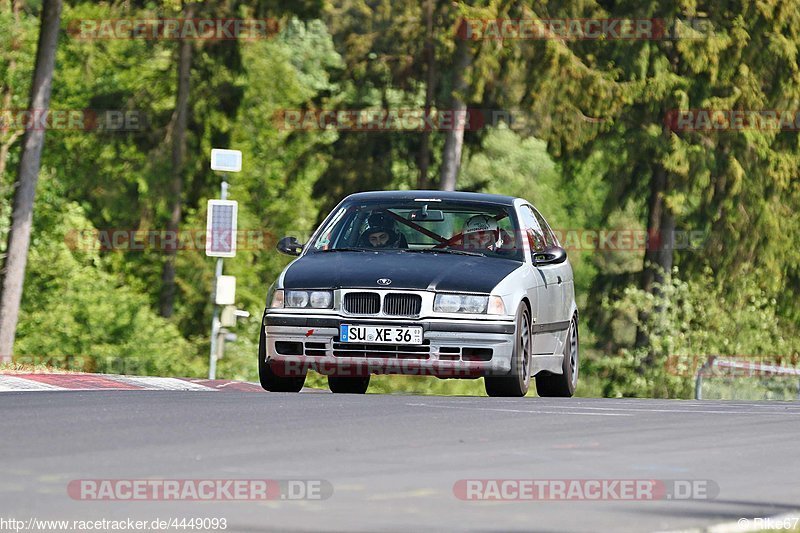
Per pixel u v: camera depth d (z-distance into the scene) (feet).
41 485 57.52
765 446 80.12
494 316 117.08
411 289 116.78
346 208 131.54
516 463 68.80
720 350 344.49
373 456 69.67
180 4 305.94
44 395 99.81
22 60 411.54
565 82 355.97
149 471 62.13
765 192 374.63
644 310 349.61
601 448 76.18
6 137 385.50
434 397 107.86
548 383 138.41
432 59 395.55
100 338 350.64
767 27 369.09
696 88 368.07
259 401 96.89
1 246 387.55
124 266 448.24
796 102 376.07
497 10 352.90
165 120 428.56
